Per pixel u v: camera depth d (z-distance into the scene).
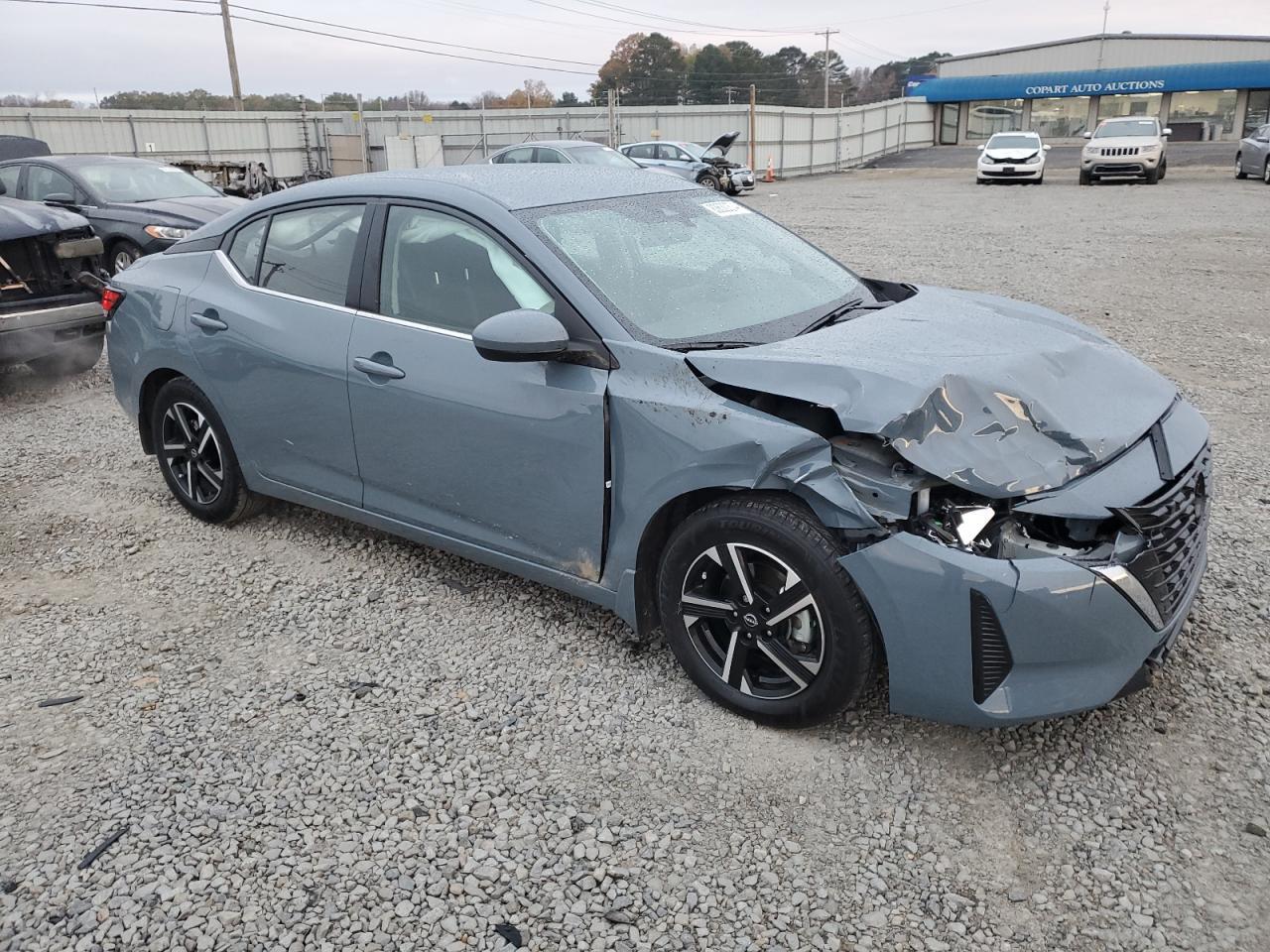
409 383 3.51
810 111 43.88
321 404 3.85
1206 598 3.66
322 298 3.87
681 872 2.46
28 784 2.86
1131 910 2.30
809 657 2.84
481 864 2.50
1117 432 2.78
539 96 76.94
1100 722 2.97
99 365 8.17
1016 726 2.74
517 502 3.36
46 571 4.27
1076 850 2.49
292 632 3.69
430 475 3.59
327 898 2.40
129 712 3.20
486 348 2.95
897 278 11.27
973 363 2.85
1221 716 2.98
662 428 2.92
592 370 3.11
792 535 2.72
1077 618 2.49
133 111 34.00
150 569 4.25
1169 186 24.08
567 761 2.89
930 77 58.75
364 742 3.01
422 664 3.43
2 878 2.50
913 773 2.79
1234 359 7.15
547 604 3.82
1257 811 2.59
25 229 6.68
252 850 2.57
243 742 3.02
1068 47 54.47
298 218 4.04
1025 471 2.56
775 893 2.39
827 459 2.64
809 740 2.95
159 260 4.62
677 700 3.17
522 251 3.29
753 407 2.88
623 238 3.50
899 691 2.69
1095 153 24.84
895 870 2.45
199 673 3.42
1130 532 2.59
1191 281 10.48
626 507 3.07
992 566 2.50
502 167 4.07
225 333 4.14
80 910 2.38
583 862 2.50
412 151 38.28
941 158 50.09
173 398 4.51
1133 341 7.76
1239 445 5.32
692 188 4.11
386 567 4.20
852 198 24.98
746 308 3.39
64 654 3.58
